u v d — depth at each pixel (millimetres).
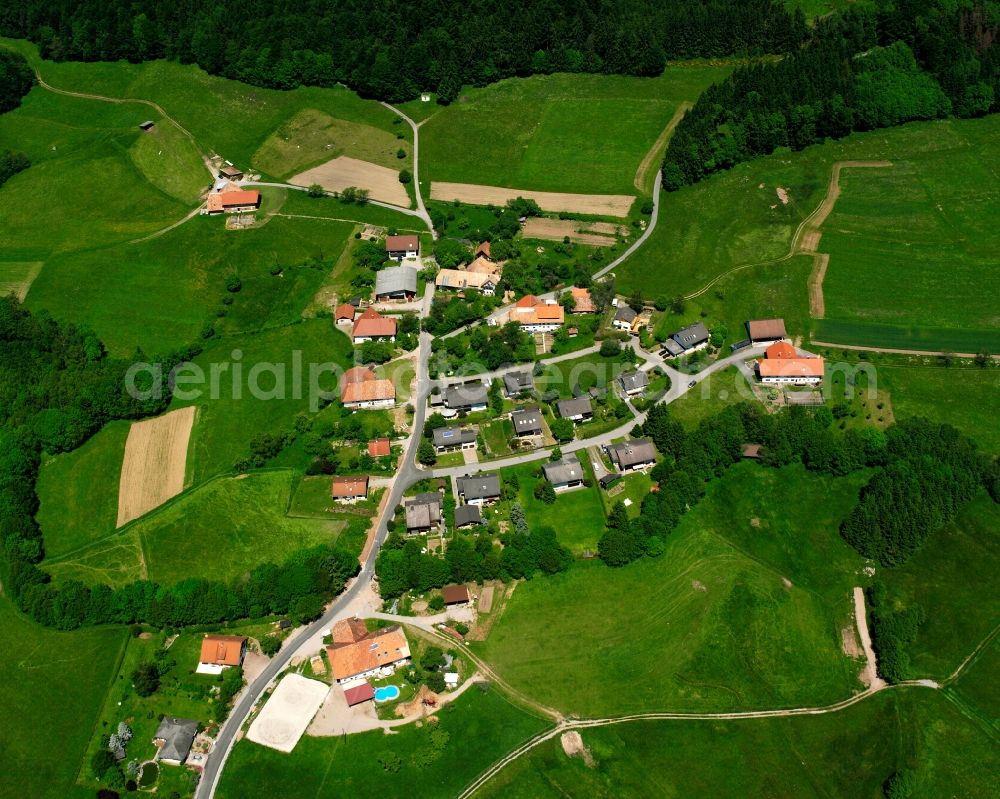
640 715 149250
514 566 162625
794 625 159625
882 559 167000
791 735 147125
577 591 163000
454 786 141375
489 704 149750
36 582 165375
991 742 146125
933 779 142500
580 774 142750
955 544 169625
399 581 161625
